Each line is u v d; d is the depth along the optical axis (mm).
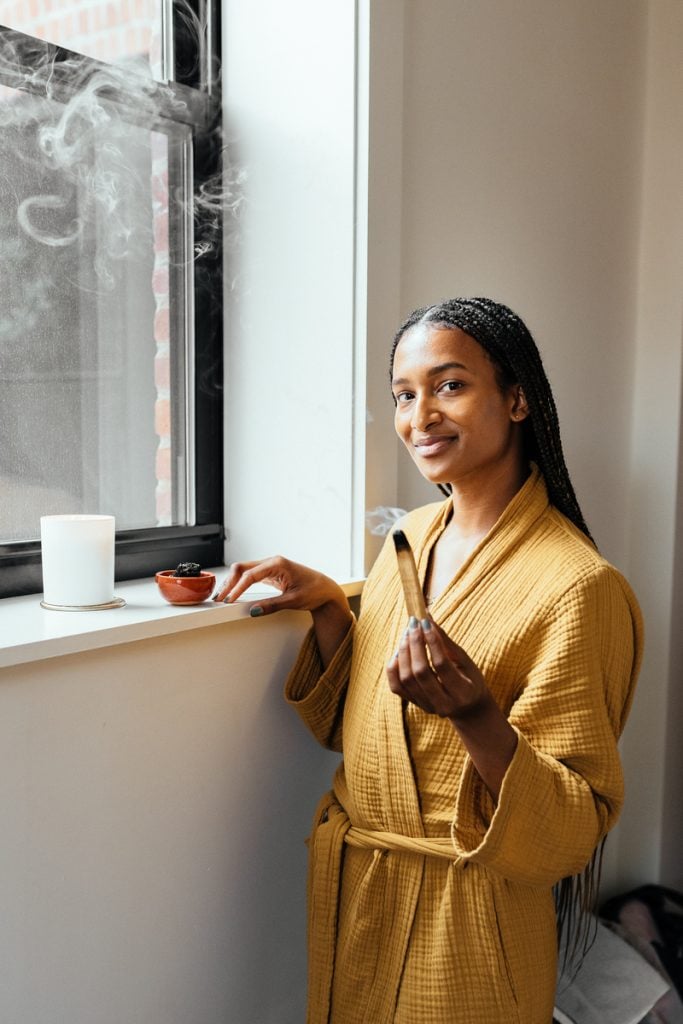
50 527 973
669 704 1695
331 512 1208
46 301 1088
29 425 1083
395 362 947
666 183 1667
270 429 1264
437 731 895
